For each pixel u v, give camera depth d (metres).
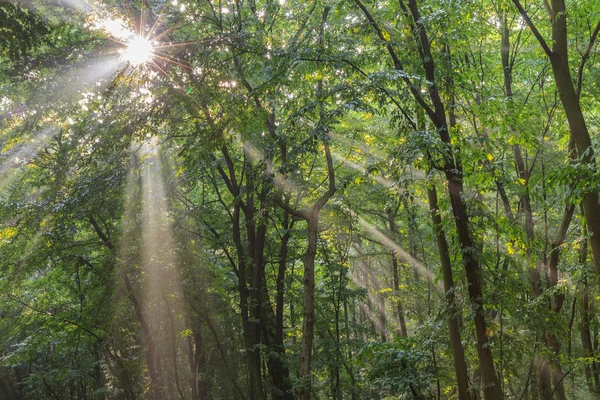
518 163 14.30
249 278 19.84
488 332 10.66
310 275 13.94
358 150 18.81
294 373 19.52
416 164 10.95
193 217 20.03
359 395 21.67
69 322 21.66
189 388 28.41
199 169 18.91
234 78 13.77
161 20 13.71
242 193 15.50
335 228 20.41
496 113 12.37
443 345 12.69
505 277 11.32
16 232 16.91
